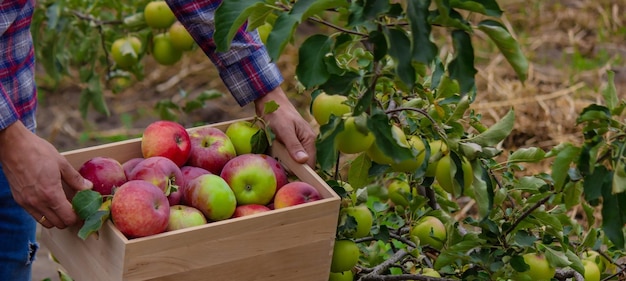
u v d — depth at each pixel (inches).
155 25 130.1
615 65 209.5
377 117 70.7
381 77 78.2
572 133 182.4
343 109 83.4
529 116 186.9
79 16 145.8
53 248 82.4
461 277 87.3
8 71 81.5
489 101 193.6
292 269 75.9
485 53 216.1
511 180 89.4
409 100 90.1
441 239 88.2
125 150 84.0
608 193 70.4
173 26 130.3
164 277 70.4
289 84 204.5
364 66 88.3
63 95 197.2
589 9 235.5
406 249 94.8
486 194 74.3
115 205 71.0
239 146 87.4
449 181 76.7
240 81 89.2
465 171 76.9
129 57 135.0
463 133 82.6
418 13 62.2
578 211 149.3
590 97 195.2
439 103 84.2
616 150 70.4
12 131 73.4
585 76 204.4
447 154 76.7
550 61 212.2
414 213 92.7
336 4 66.2
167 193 76.8
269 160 83.2
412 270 97.6
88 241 74.5
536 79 203.0
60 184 74.0
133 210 70.3
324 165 71.6
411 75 63.9
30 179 73.7
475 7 65.6
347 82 71.6
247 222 72.1
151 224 70.9
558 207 88.0
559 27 229.3
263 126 87.7
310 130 87.0
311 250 76.0
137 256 69.1
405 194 93.1
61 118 189.3
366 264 97.8
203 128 87.4
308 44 68.4
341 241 82.6
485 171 76.8
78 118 189.8
